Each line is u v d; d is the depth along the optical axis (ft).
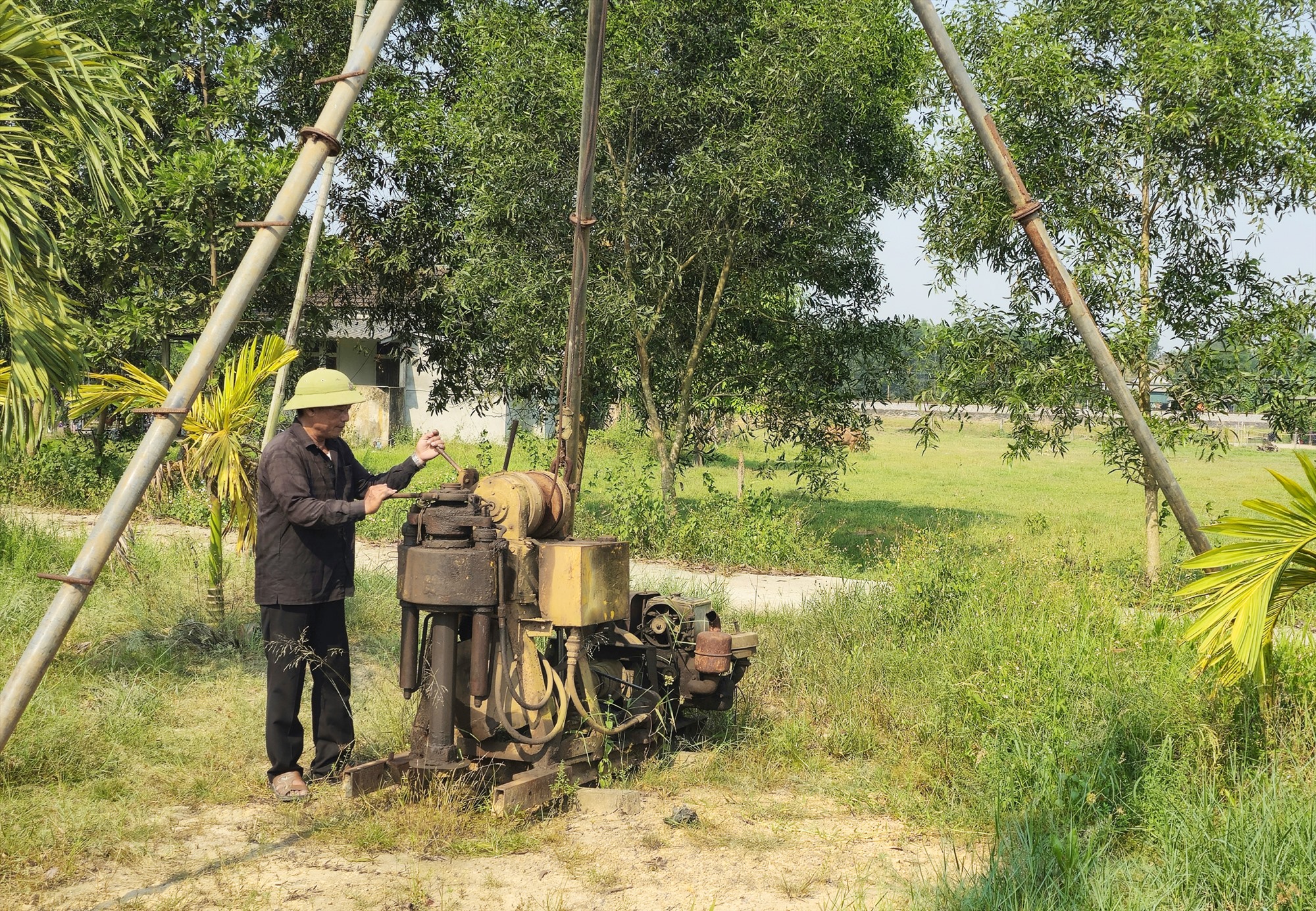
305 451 16.71
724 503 47.62
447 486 16.02
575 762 16.98
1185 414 38.40
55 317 18.51
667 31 44.57
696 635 20.26
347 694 17.42
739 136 43.47
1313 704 16.98
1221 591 15.10
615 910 12.83
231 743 18.62
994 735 18.24
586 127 16.16
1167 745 15.83
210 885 13.23
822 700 22.15
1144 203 38.45
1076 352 38.14
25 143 19.60
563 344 44.50
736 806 16.88
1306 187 35.19
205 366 12.25
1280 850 12.73
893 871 14.14
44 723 17.92
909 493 80.89
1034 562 31.76
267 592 16.44
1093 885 12.70
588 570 16.48
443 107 50.16
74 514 47.62
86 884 13.19
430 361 58.03
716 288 48.08
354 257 46.47
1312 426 38.14
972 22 40.11
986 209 38.55
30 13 18.02
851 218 47.60
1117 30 38.01
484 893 13.24
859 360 53.88
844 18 43.70
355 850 14.49
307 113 50.93
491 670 15.94
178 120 44.16
